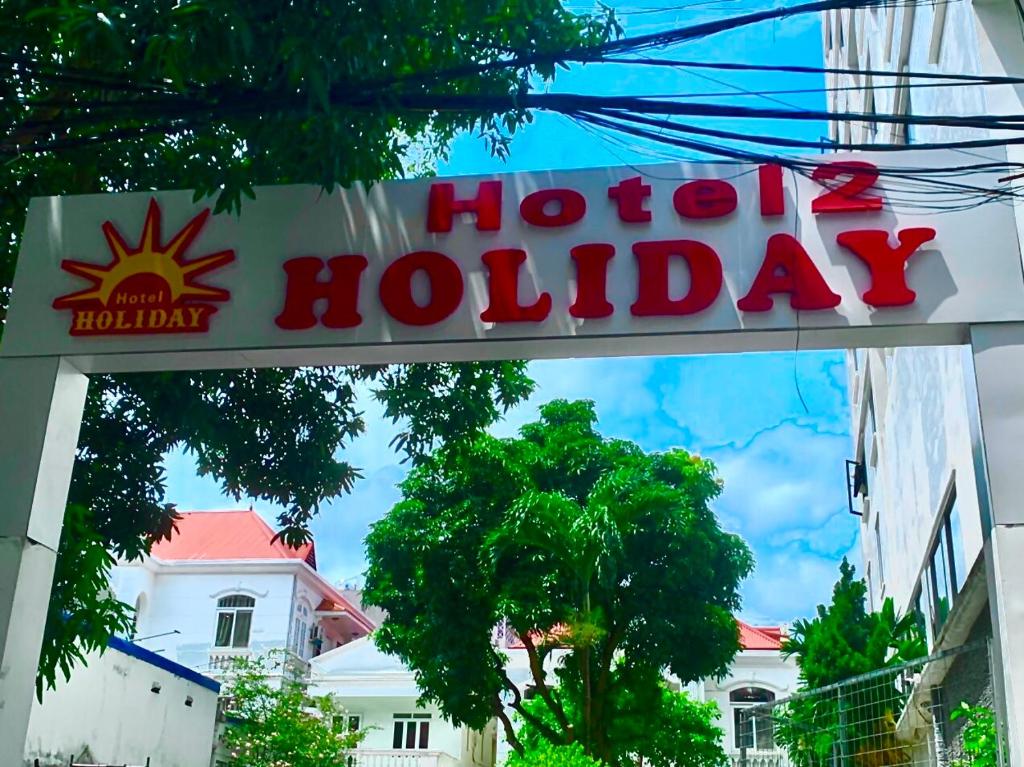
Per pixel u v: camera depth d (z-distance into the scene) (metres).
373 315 6.98
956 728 12.46
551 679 26.53
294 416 10.11
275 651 23.50
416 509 18.86
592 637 15.82
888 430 20.73
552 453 19.56
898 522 19.55
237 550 34.44
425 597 18.42
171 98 6.29
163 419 9.55
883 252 6.55
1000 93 6.89
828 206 6.70
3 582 6.60
